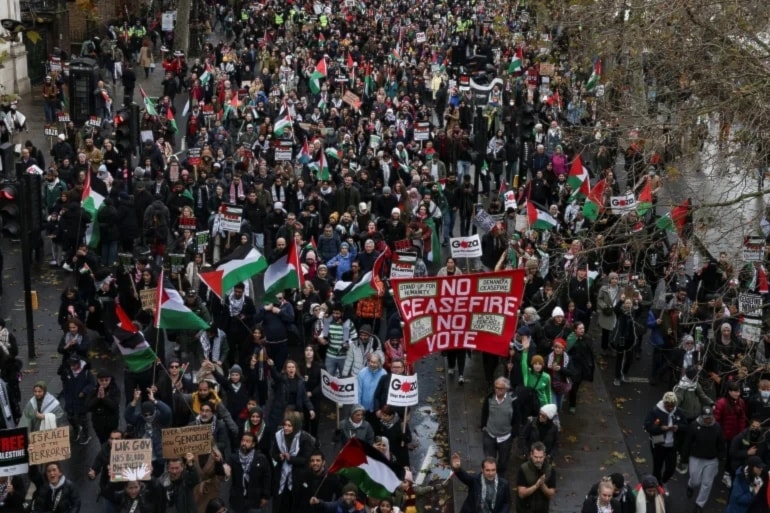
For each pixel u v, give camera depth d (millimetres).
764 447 16141
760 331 18062
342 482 15039
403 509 14562
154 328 18453
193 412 16219
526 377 17391
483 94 40312
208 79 42500
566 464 18281
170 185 28141
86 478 17516
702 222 18328
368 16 63344
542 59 37594
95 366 21312
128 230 24906
